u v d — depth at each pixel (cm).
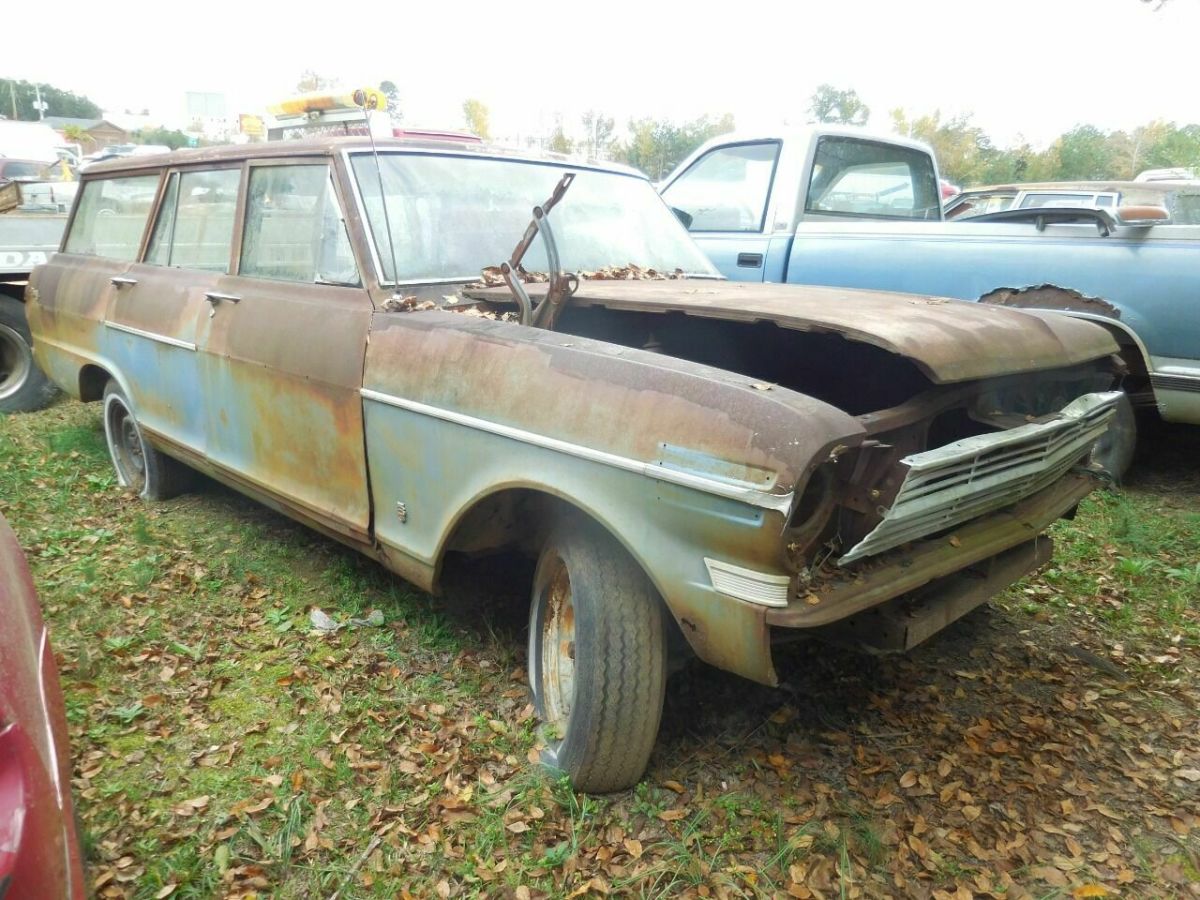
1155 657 364
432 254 359
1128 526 471
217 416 418
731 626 228
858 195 659
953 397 267
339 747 299
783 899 240
